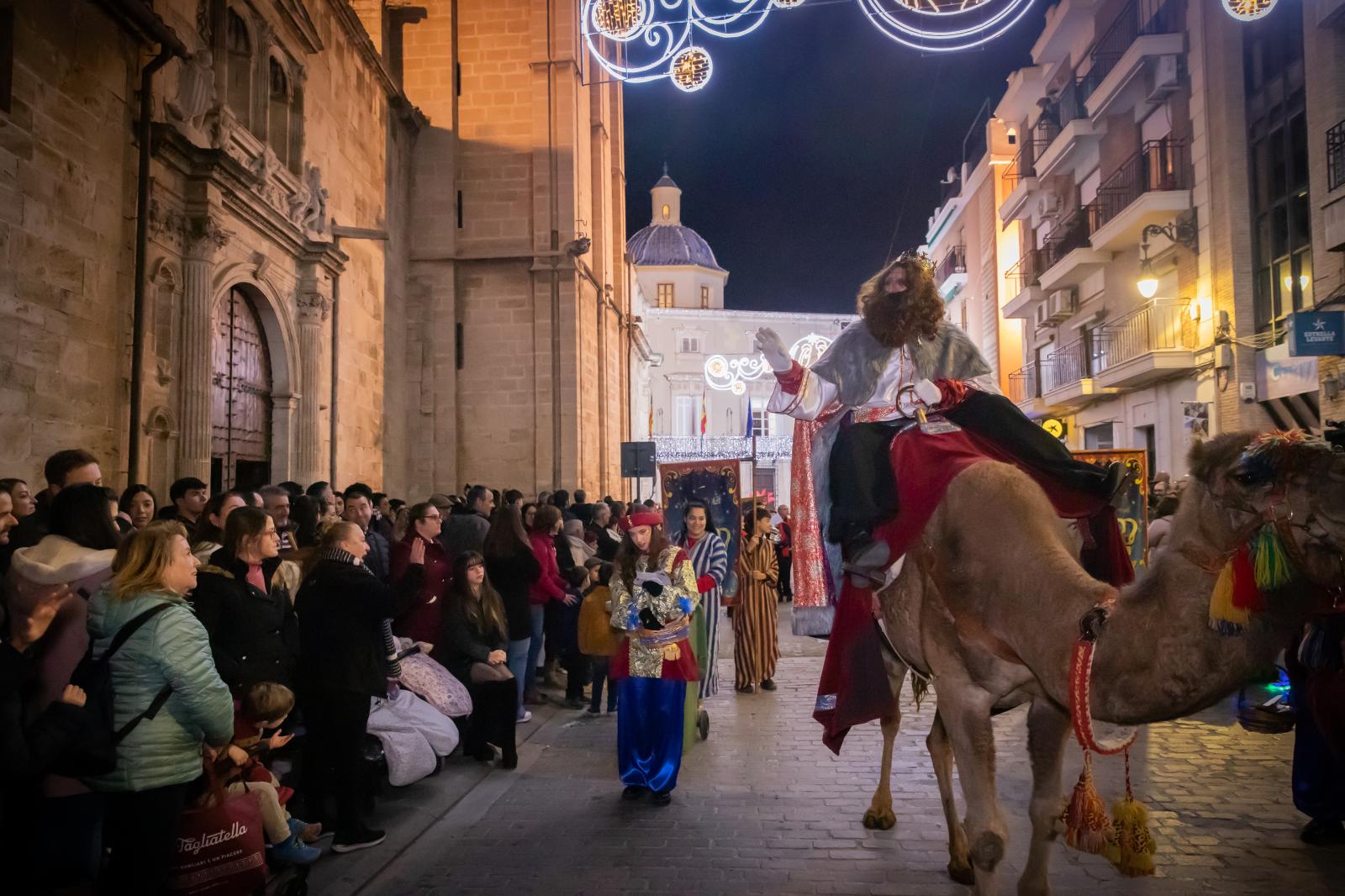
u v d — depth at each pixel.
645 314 59.78
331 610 5.46
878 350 4.29
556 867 5.16
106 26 10.22
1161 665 2.89
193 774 3.76
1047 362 28.92
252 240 13.65
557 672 11.97
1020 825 5.82
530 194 23.33
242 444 13.95
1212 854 5.16
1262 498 2.70
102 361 10.12
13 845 3.64
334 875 5.02
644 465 20.02
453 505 12.13
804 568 4.70
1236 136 17.80
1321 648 4.47
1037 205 29.36
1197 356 18.86
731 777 6.97
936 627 3.82
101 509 3.91
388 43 22.86
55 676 3.46
